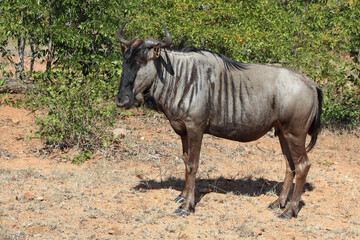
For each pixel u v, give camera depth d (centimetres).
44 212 1014
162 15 2084
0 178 1203
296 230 1025
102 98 1677
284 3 2839
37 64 2698
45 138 1521
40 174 1266
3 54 2017
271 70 1075
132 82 1013
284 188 1149
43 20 1931
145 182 1276
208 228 997
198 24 2039
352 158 1708
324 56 2256
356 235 1021
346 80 2148
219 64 1059
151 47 1008
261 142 1822
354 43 2219
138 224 988
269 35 2164
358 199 1266
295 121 1052
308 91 1053
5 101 1848
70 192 1148
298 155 1077
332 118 2125
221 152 1648
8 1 1836
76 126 1510
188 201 1071
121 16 2005
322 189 1345
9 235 880
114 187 1218
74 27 1922
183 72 1035
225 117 1059
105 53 1977
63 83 1526
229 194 1223
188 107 1030
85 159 1440
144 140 1662
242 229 988
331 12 2694
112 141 1537
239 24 2122
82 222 974
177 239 929
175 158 1520
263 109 1052
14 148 1488
